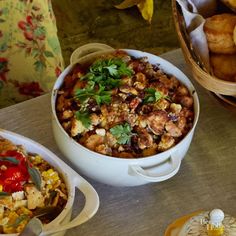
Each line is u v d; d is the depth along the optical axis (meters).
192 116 1.14
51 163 1.09
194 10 1.22
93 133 1.08
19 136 1.10
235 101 1.23
